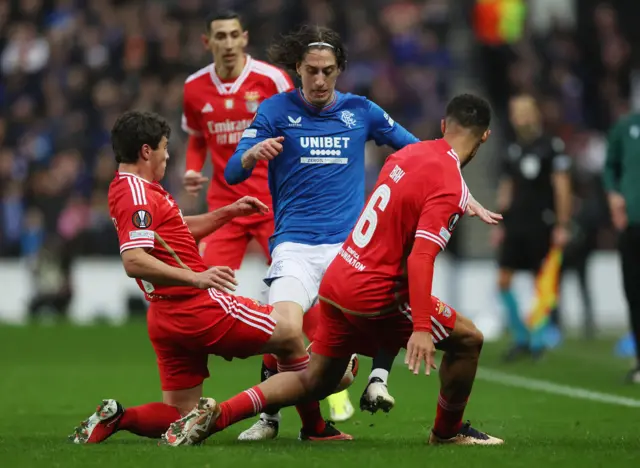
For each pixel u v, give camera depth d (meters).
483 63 76.31
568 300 65.25
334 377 22.03
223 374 39.78
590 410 29.66
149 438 22.89
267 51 24.59
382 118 25.08
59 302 63.66
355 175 24.84
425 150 21.08
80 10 79.88
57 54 76.94
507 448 20.88
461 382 21.53
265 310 22.42
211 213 24.20
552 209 45.84
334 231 24.48
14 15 80.50
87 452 19.69
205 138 31.23
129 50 76.19
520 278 60.66
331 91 24.31
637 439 22.94
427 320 20.03
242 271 61.69
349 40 76.00
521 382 37.38
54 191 67.50
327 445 21.81
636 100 81.75
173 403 22.73
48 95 75.56
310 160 24.50
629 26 87.56
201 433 20.91
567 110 75.50
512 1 76.12
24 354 47.31
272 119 24.48
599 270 65.81
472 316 63.38
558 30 79.19
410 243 20.97
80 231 65.31
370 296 20.95
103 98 74.75
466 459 19.00
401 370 41.50
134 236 21.47
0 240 67.56
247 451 19.75
